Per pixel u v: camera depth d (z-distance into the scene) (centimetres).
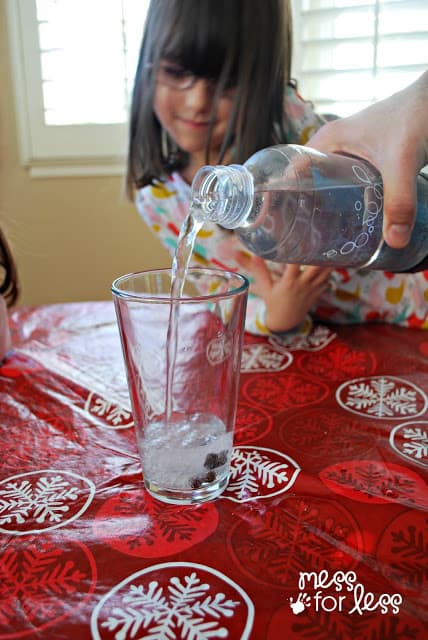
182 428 47
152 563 39
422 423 58
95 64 159
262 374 70
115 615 35
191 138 93
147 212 108
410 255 60
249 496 47
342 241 57
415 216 54
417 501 45
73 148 163
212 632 34
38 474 50
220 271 54
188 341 57
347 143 61
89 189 166
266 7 85
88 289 175
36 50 157
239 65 86
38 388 67
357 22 148
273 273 96
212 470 46
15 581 38
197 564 39
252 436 56
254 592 37
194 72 86
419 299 87
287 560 39
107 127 162
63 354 76
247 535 42
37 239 170
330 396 64
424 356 74
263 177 56
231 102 88
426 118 55
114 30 157
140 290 54
